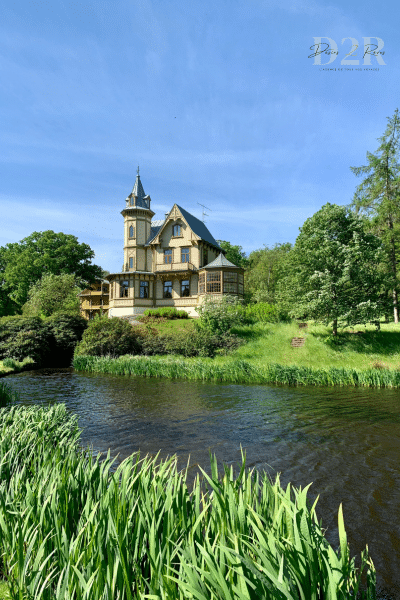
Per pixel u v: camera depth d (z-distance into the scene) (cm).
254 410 1201
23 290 4684
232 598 208
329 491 608
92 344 2631
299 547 221
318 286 2523
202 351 2491
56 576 274
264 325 2834
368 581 288
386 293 2612
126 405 1270
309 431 955
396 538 470
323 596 216
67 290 3962
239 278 3631
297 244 2748
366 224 2856
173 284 3906
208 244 4009
